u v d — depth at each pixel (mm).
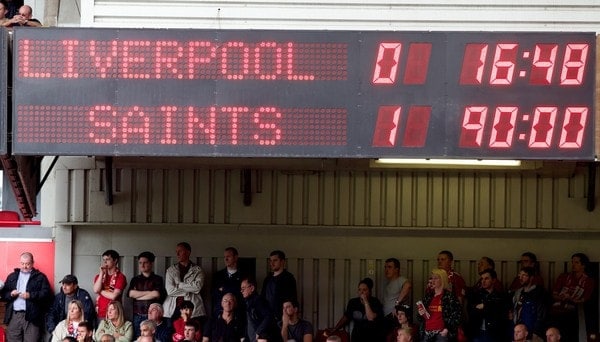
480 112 26859
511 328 32125
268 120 26797
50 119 26703
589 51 26875
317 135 26812
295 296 32844
